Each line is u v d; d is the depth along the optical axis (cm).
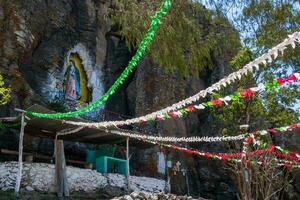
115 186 1648
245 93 648
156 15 595
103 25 2497
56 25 2238
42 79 2102
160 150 2288
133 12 1656
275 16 1889
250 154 1377
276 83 593
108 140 1752
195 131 2573
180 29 1630
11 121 1500
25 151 1816
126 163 1717
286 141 2417
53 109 1998
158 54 1617
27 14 2080
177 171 2323
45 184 1466
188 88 2594
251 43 1930
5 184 1407
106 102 2395
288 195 2247
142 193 1303
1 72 1867
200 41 1759
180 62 1650
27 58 2061
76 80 2264
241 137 1231
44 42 2177
